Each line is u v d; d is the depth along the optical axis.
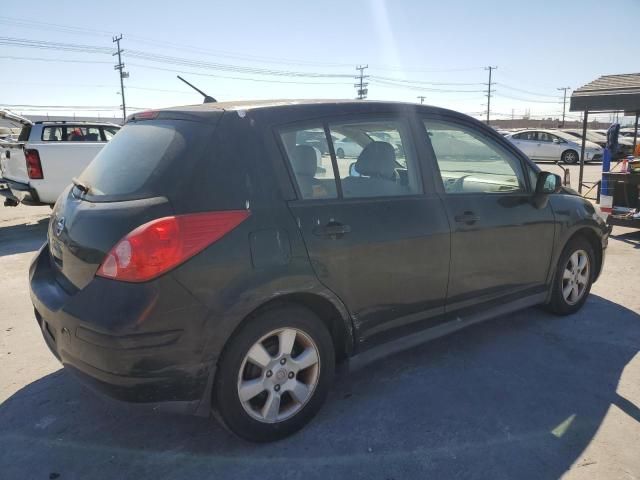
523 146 24.22
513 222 3.71
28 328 4.24
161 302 2.24
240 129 2.61
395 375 3.45
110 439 2.76
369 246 2.89
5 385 3.32
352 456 2.61
